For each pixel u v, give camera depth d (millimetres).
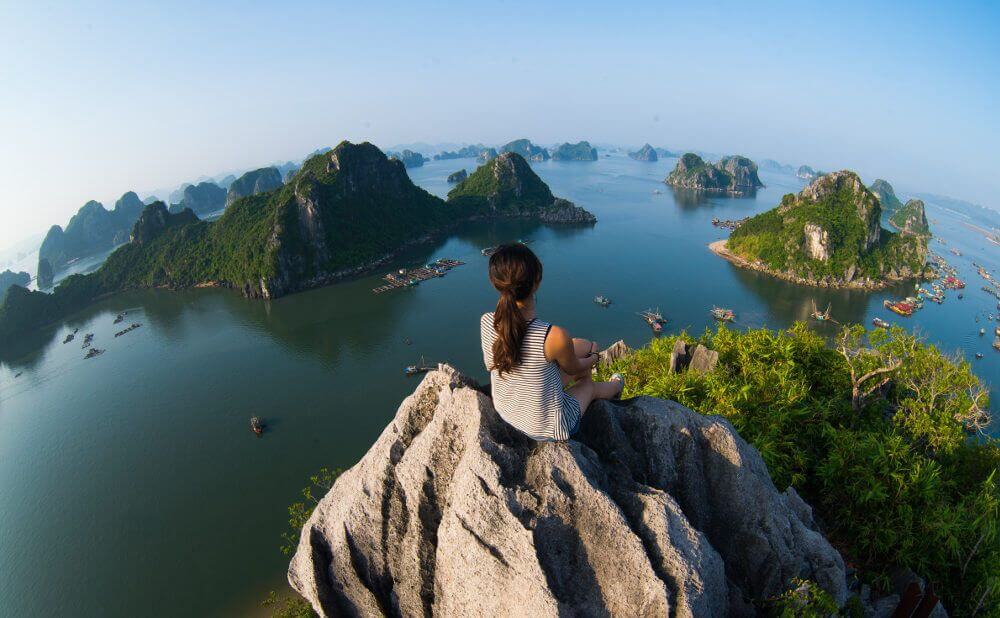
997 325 113812
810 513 9156
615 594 5535
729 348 22438
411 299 130750
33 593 49969
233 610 46156
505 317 5094
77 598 48906
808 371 23547
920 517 14703
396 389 84125
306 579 7672
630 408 7527
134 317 135000
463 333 106438
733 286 135375
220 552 52531
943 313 120562
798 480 16125
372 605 7277
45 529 58000
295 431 73500
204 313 132500
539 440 6059
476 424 6461
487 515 5883
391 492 7270
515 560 5672
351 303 130500
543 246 179500
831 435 17156
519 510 5844
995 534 14453
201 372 94625
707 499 7395
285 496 60469
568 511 5785
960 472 20047
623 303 120062
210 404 82562
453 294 133375
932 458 20719
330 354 99062
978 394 21719
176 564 51406
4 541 56781
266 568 50219
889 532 14328
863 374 22734
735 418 17062
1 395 93500
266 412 79000
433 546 6816
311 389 85375
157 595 48156
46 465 69938
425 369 90125
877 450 16078
